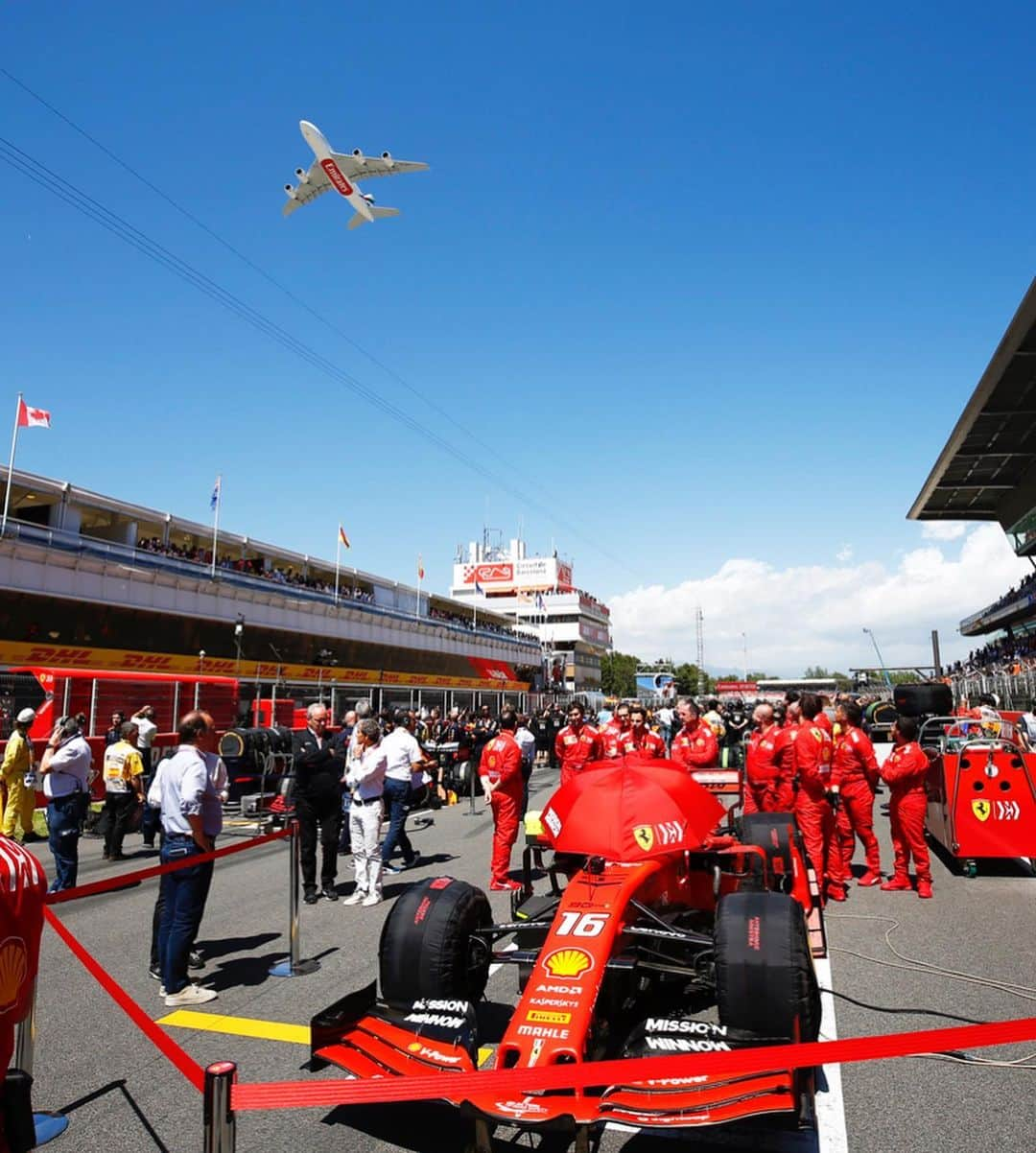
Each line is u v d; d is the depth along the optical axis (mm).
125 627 30406
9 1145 2527
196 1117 3838
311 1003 5375
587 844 4602
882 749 16281
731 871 5387
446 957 3979
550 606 105500
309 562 46594
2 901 2461
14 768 11617
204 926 7391
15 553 25953
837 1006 5000
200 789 5406
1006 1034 2525
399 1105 3936
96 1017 5172
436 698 41000
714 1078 3141
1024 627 34625
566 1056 3047
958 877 8867
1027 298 17344
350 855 11406
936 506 33406
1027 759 8570
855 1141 3471
